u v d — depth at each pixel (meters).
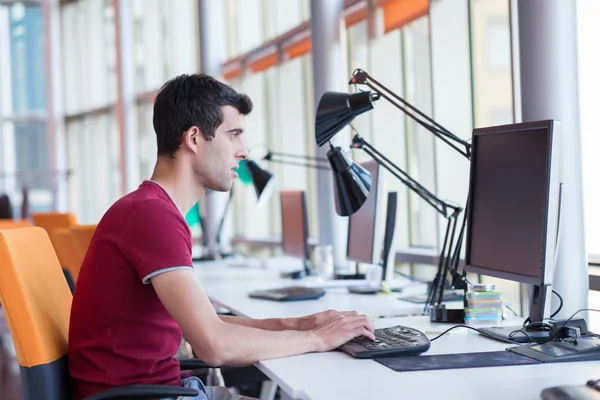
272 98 6.84
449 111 4.07
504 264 2.03
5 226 6.84
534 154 1.92
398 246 4.64
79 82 11.61
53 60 11.53
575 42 2.51
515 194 1.99
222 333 1.72
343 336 1.88
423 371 1.62
